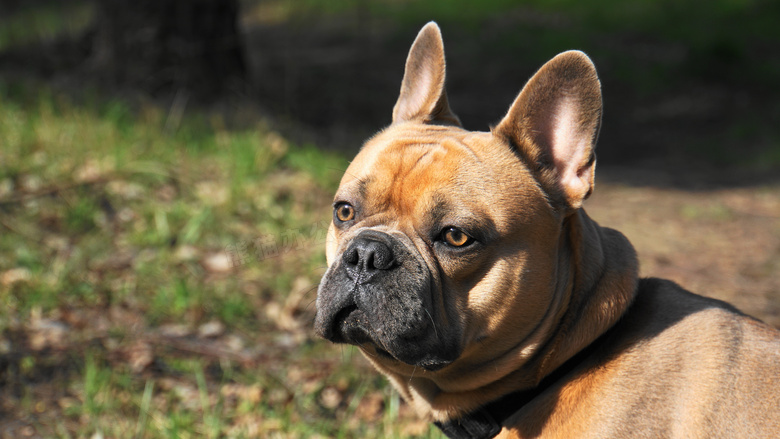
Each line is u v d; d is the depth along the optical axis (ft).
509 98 47.80
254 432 14.87
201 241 22.59
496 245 10.07
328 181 26.96
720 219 30.01
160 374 16.61
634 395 9.72
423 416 11.66
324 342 18.35
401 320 9.71
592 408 9.84
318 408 16.05
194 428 14.84
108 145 26.58
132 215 23.43
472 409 10.98
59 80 33.42
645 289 11.04
